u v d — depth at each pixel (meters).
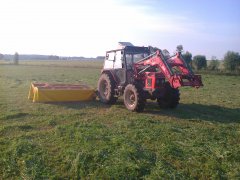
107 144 7.12
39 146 7.02
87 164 6.07
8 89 17.47
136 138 7.75
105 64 13.52
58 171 5.88
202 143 7.48
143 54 12.48
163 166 6.05
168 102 11.90
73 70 42.09
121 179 5.53
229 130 8.95
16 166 6.04
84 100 13.38
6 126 8.59
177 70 10.88
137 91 10.88
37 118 9.85
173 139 7.75
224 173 5.88
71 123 9.10
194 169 5.98
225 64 37.53
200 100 14.78
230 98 15.62
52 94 12.84
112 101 12.59
